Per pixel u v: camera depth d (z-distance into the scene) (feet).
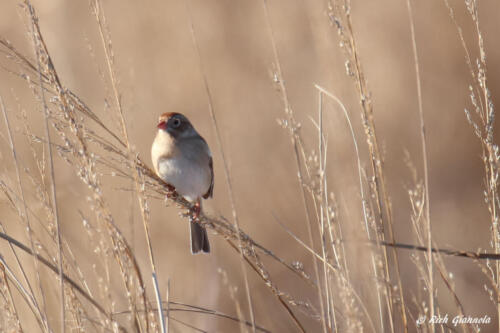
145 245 43.34
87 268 25.82
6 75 44.57
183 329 36.17
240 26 56.65
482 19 52.90
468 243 41.52
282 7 56.13
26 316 26.84
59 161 35.47
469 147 48.75
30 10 22.63
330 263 23.81
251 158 48.32
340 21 22.67
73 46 51.80
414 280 37.55
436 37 54.44
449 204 45.73
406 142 50.65
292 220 43.91
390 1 56.70
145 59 53.78
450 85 52.65
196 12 57.11
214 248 41.86
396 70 54.54
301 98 50.88
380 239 22.44
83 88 48.98
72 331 21.70
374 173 22.47
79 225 32.19
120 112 22.79
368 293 22.27
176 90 52.60
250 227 44.65
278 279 40.81
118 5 56.90
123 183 35.50
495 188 22.68
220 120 50.67
